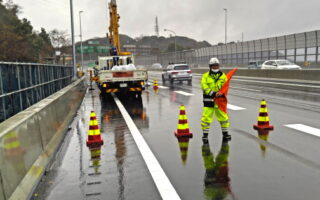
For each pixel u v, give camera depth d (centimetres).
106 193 404
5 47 5222
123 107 1259
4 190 327
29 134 468
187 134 708
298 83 2175
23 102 891
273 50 3906
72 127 866
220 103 652
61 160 554
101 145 655
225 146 614
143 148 620
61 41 9138
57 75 1673
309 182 422
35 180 427
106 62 2070
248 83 2394
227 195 387
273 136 683
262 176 448
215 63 650
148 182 438
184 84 2553
